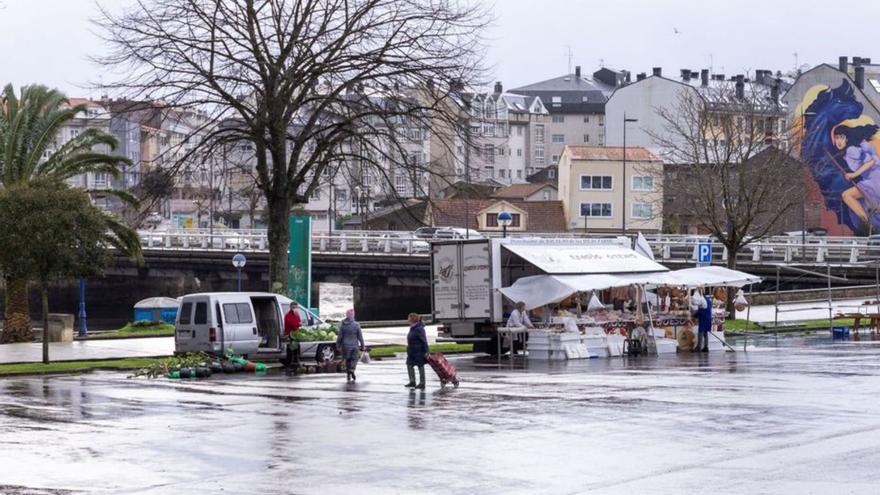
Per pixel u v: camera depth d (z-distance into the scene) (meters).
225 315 35.69
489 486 15.05
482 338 40.22
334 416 22.53
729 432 19.44
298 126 49.41
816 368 32.69
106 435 20.11
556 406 23.64
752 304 68.62
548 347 38.66
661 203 104.56
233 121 44.66
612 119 160.62
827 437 18.70
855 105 130.12
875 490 14.17
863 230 127.56
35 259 35.47
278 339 37.41
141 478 15.97
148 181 44.22
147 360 38.09
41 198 35.84
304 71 41.75
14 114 49.34
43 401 25.83
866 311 59.47
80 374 34.38
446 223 132.00
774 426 20.09
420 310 84.81
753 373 31.19
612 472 15.89
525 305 38.97
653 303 44.03
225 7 41.41
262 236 92.31
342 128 42.31
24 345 44.91
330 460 17.28
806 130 112.75
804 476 15.19
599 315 40.31
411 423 21.33
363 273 83.50
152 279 96.69
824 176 130.25
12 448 18.67
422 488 14.98
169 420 22.12
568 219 137.38
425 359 28.06
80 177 141.88
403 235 98.75
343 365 34.84
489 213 135.38
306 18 41.88
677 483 14.92
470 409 23.39
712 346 42.06
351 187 43.81
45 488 15.30
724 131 68.06
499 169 192.62
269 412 23.33
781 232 111.56
